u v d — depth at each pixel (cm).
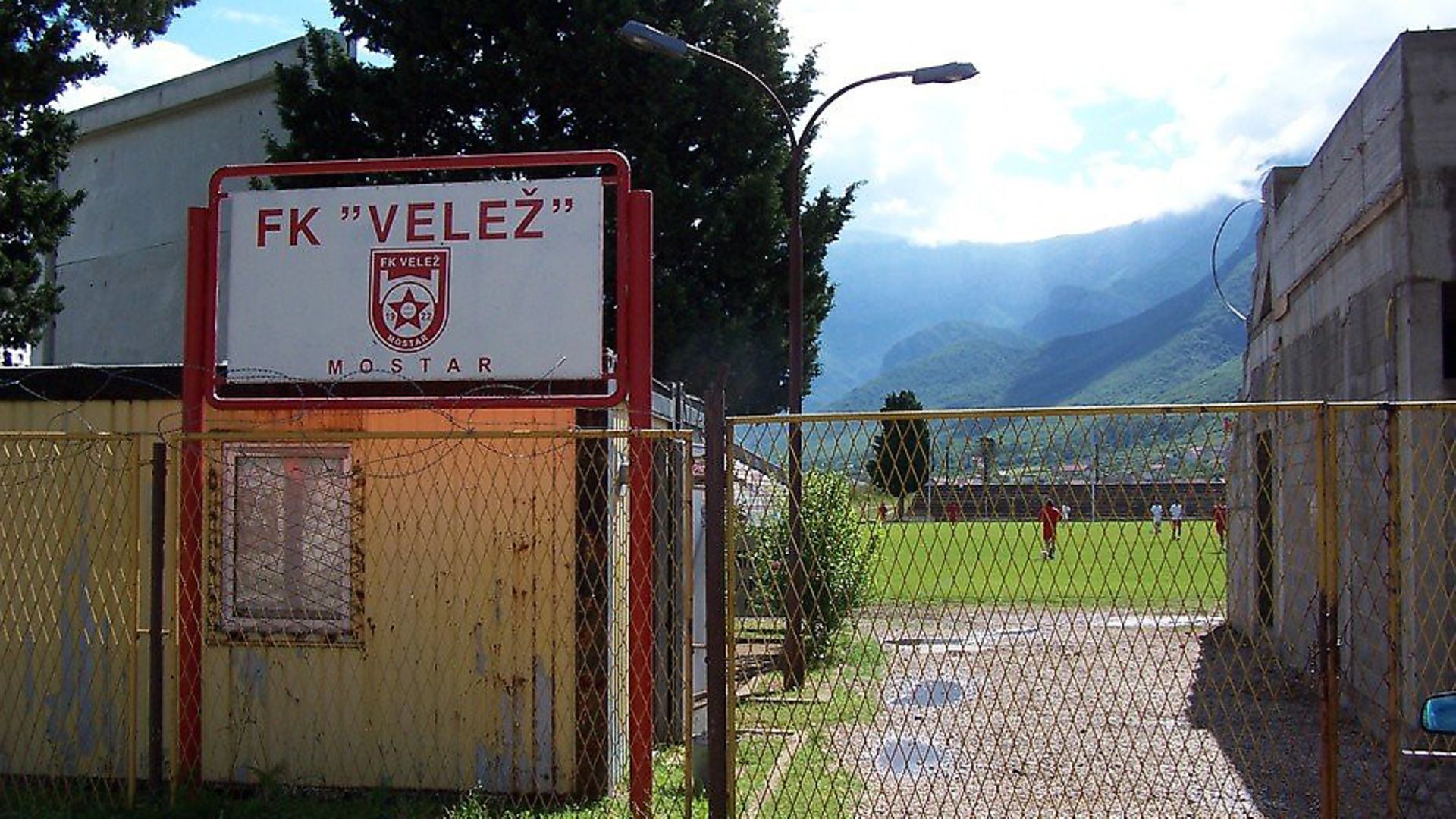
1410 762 753
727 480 594
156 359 2338
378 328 707
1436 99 863
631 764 646
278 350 718
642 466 658
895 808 707
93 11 1897
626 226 684
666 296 2128
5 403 777
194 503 724
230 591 748
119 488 761
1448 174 856
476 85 2120
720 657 591
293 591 745
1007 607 1186
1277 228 1421
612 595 730
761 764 768
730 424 591
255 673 743
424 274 703
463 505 732
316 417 744
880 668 1138
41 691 764
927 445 745
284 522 748
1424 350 850
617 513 754
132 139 2467
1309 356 1214
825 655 1146
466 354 696
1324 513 543
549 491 725
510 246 696
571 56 2080
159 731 689
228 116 2330
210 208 736
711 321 2188
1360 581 973
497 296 695
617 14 2102
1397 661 547
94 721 754
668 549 858
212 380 726
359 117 2162
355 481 741
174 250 2347
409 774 727
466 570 730
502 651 725
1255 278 1622
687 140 2266
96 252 2491
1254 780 782
